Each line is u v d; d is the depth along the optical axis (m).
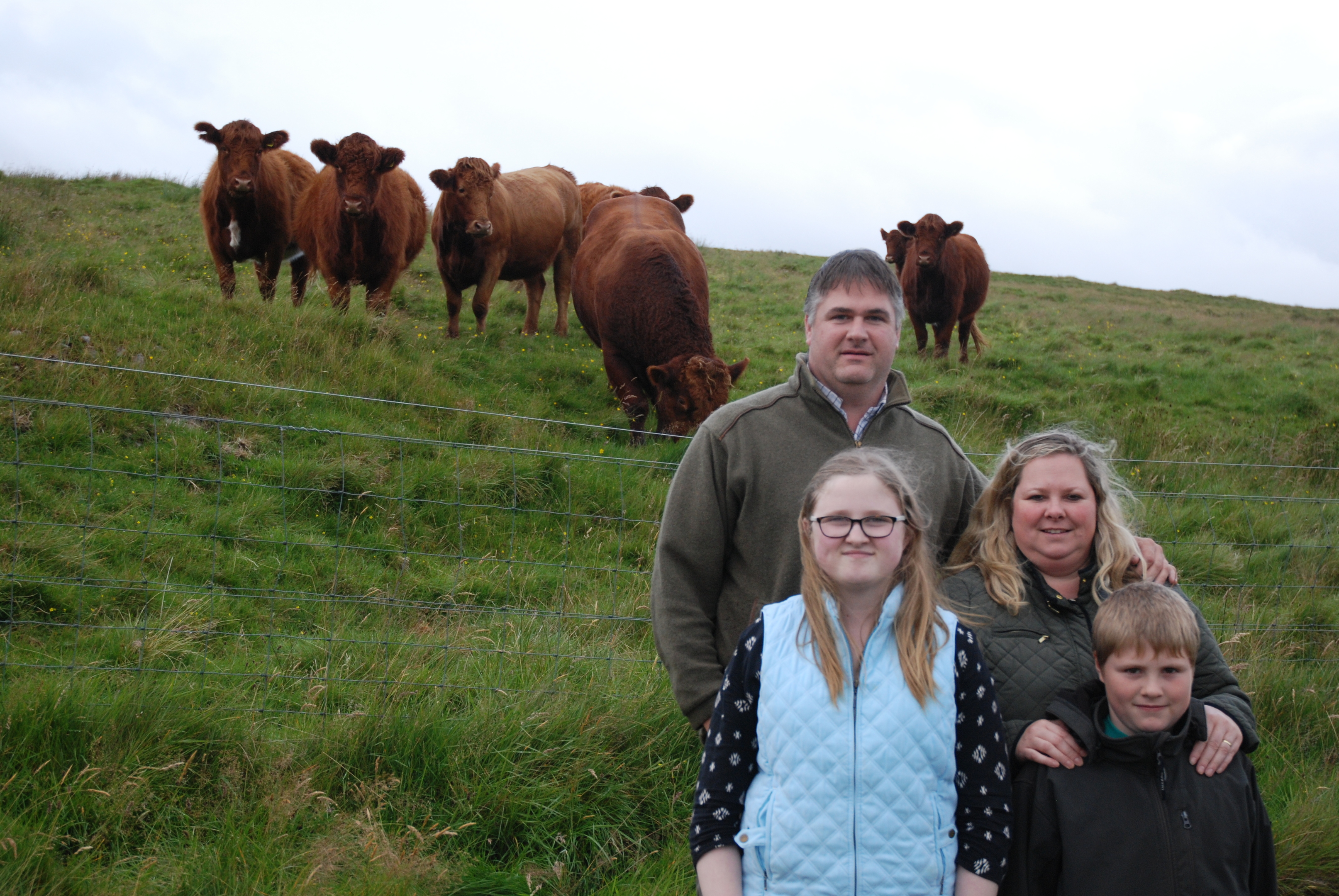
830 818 1.85
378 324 8.22
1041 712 2.19
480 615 4.45
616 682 3.62
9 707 2.93
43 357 6.12
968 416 8.85
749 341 12.25
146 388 6.02
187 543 4.72
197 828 2.76
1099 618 2.09
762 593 2.42
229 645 3.99
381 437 4.45
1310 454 8.62
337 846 2.68
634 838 3.03
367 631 4.25
